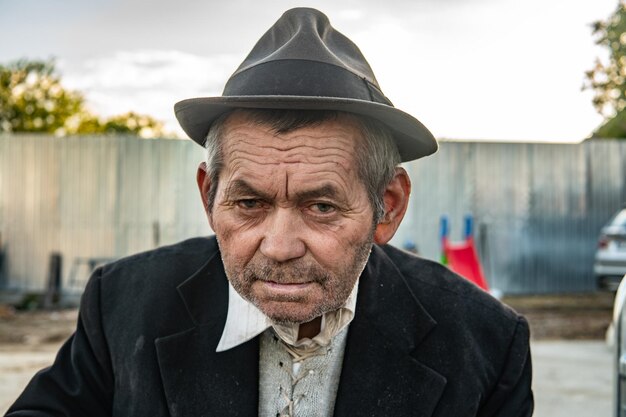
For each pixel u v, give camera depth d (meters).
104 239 13.57
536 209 14.23
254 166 1.15
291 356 1.41
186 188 13.61
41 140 13.55
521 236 14.23
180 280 1.46
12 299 13.08
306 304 1.19
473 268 7.41
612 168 14.38
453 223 14.09
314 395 1.40
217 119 1.25
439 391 1.40
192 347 1.40
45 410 1.41
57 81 26.20
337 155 1.16
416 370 1.41
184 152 13.60
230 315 1.40
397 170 1.33
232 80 1.25
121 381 1.41
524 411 1.46
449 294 1.51
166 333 1.40
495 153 14.13
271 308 1.20
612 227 12.38
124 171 13.57
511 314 1.53
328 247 1.18
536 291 14.24
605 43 9.60
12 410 1.42
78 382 1.43
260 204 1.18
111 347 1.43
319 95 1.17
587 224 14.35
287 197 1.16
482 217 14.12
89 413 1.44
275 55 1.21
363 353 1.40
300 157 1.15
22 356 7.93
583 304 13.08
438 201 14.07
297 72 1.18
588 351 8.26
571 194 14.33
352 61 1.28
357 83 1.22
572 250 14.34
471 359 1.44
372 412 1.38
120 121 29.86
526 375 1.50
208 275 1.46
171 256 1.51
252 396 1.37
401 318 1.44
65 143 13.55
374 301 1.44
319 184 1.15
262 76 1.19
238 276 1.21
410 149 1.36
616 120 10.07
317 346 1.40
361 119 1.20
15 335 9.77
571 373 6.82
